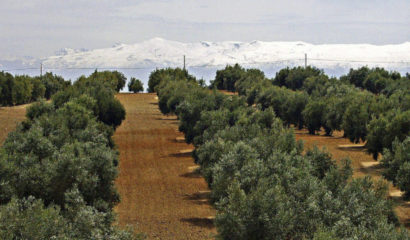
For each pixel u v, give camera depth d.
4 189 35.41
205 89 123.06
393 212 36.56
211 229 45.75
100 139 55.69
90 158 41.06
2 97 154.88
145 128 128.25
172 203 57.59
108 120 99.69
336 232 28.34
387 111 82.06
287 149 47.88
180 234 43.84
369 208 32.62
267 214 29.31
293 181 36.25
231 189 31.16
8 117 120.44
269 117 68.62
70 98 91.00
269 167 38.69
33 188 37.53
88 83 115.38
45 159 40.53
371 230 30.47
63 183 37.84
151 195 62.09
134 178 73.38
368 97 94.75
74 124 67.06
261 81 187.62
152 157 91.25
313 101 107.12
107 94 103.19
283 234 29.31
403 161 50.38
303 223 30.62
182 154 93.88
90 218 27.17
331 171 37.94
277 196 30.36
